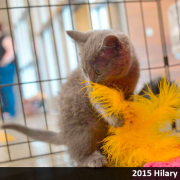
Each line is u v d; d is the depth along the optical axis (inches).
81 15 45.3
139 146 21.9
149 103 23.3
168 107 22.7
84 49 23.3
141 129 22.5
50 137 27.3
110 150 23.3
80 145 24.3
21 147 32.5
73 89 25.2
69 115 24.7
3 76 60.9
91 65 22.8
